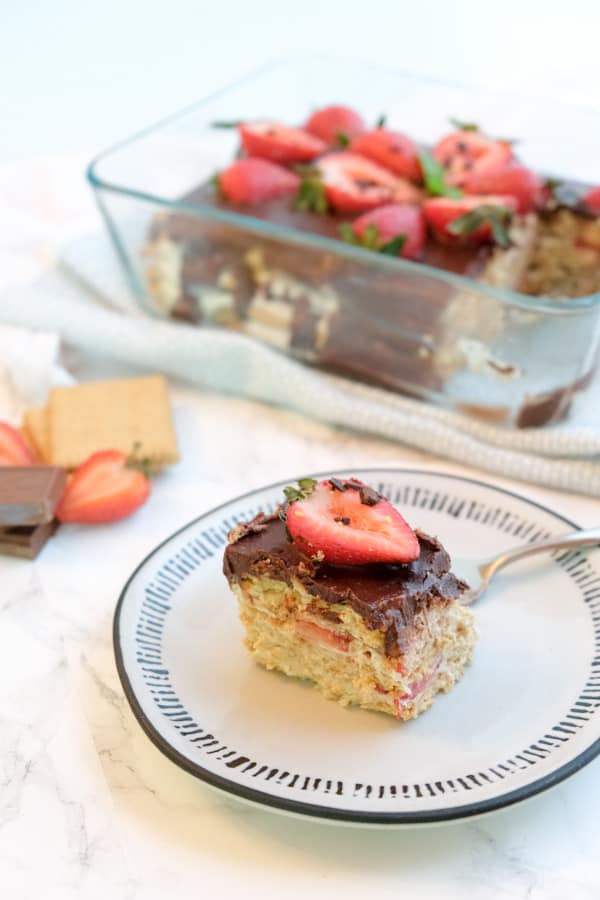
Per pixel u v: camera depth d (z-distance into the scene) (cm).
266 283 70
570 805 49
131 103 116
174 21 130
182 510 63
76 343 72
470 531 58
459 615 52
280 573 51
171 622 55
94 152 94
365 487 52
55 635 57
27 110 115
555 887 47
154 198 70
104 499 61
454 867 47
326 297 68
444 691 52
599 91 96
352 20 124
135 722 53
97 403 67
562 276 74
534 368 64
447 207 69
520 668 52
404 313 66
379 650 50
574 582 55
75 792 50
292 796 47
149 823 49
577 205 72
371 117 82
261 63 119
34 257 81
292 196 74
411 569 51
